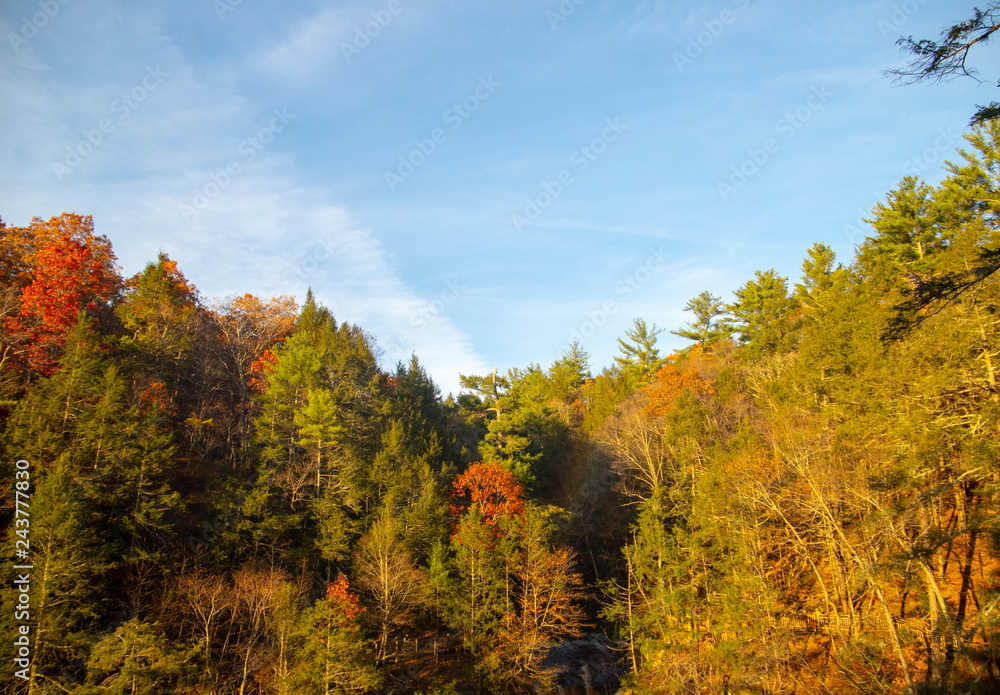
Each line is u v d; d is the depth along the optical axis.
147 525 28.20
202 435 40.38
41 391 28.31
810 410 29.78
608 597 40.88
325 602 26.72
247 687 26.20
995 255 11.98
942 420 19.20
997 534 18.59
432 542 36.44
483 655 31.08
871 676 22.33
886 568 21.59
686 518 35.16
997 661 19.41
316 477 38.19
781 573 31.42
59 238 41.47
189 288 53.59
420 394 55.66
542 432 54.56
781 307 56.16
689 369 55.56
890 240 37.19
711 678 26.27
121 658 22.80
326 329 56.53
